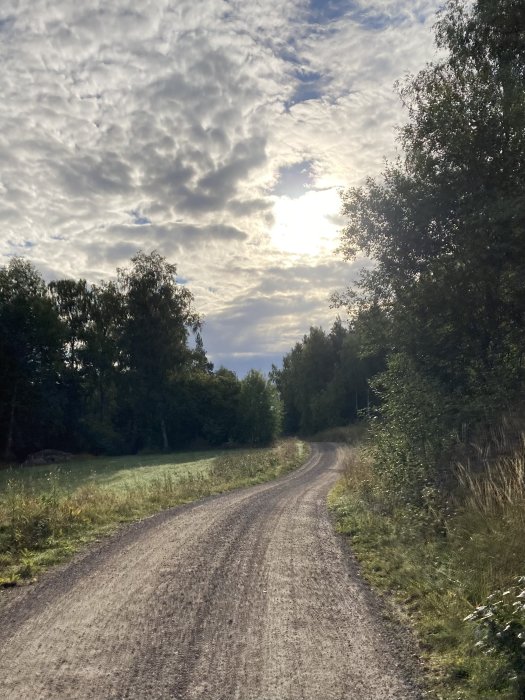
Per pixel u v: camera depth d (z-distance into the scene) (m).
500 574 5.40
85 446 53.50
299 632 4.73
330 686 3.71
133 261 52.81
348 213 16.95
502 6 14.37
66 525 9.95
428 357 15.89
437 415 13.42
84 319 56.38
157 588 6.10
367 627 4.85
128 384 56.25
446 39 15.86
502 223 13.29
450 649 4.27
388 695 3.57
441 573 6.09
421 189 15.48
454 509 8.35
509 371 13.91
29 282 49.16
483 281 14.48
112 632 4.72
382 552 7.77
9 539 8.67
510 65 14.27
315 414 78.12
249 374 61.59
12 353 46.50
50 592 6.01
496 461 9.34
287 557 7.66
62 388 53.84
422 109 15.71
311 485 20.56
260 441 60.91
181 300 53.66
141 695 3.56
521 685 3.49
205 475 24.56
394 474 12.45
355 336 19.19
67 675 3.86
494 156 14.43
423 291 15.31
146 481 22.16
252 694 3.59
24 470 35.00
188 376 59.34
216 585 6.22
